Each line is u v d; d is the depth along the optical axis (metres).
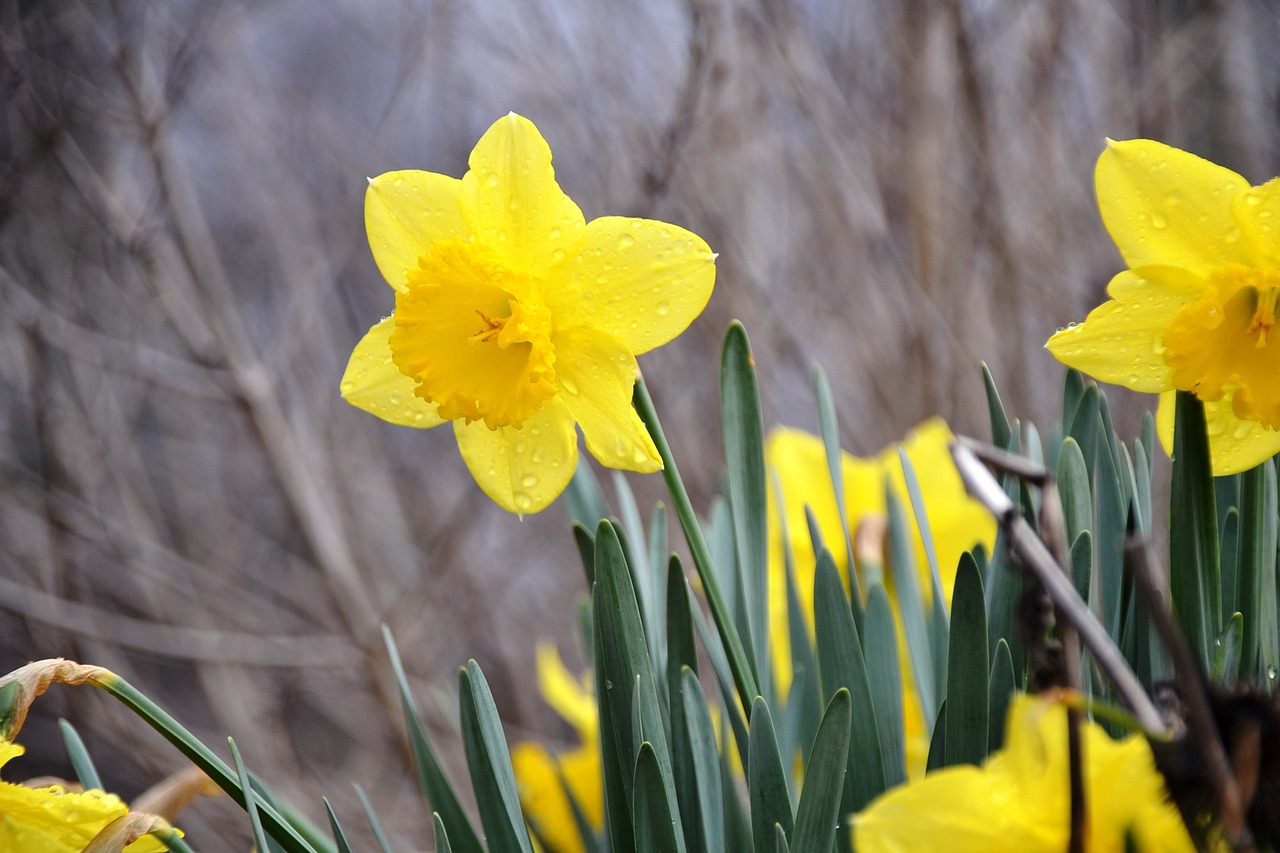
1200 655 0.88
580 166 2.14
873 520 0.98
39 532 2.00
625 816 0.90
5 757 0.86
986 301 1.97
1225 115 2.04
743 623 0.94
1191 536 0.88
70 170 1.80
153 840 0.88
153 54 1.98
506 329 0.92
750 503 0.94
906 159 1.84
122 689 0.87
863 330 1.91
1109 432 0.93
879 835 0.81
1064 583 0.80
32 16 1.90
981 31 1.86
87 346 1.98
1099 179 0.89
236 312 2.10
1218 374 0.88
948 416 1.78
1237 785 0.80
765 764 0.89
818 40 2.08
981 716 0.88
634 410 0.92
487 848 0.92
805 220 2.08
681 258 0.92
